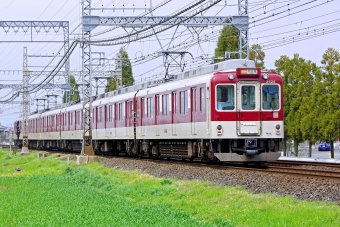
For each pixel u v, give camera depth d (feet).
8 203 126.31
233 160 161.07
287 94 266.77
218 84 160.04
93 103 288.51
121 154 283.59
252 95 161.68
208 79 162.09
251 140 160.66
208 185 128.36
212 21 223.71
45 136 406.41
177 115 185.78
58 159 280.31
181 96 182.39
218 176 138.10
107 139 266.57
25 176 205.16
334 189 103.45
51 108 427.74
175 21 225.56
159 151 216.33
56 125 369.09
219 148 161.68
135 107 228.22
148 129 214.07
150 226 91.71
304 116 250.98
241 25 218.38
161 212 104.27
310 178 117.60
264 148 163.94
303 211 89.45
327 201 97.30
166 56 226.58
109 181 163.43
